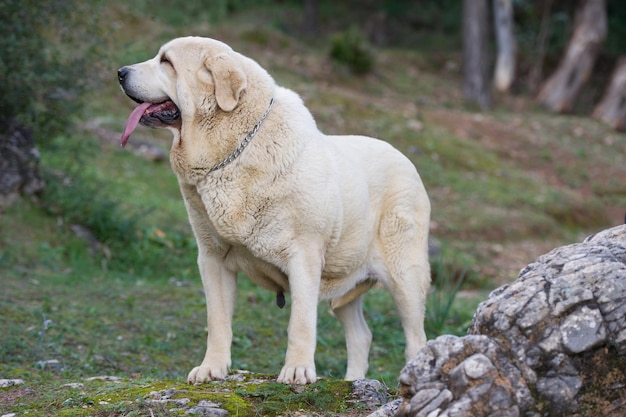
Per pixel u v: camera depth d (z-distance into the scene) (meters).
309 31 34.81
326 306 11.24
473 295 14.09
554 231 19.81
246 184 5.73
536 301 4.44
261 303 11.21
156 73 5.86
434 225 18.36
